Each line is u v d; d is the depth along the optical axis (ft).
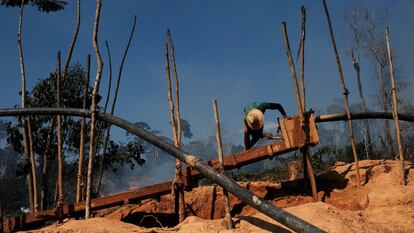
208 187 33.65
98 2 30.35
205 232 20.51
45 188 47.88
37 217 30.58
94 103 29.09
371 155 69.10
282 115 30.40
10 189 114.83
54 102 54.54
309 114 28.81
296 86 28.76
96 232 21.02
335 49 31.53
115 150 58.29
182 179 29.35
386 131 71.10
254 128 29.53
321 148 59.82
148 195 30.07
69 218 30.25
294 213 21.52
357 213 22.88
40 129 53.47
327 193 29.66
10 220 30.66
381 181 30.55
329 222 20.29
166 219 33.45
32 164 36.58
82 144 32.04
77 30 39.93
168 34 31.12
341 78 31.22
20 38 41.68
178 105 30.14
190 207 32.68
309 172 28.63
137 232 21.33
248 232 20.57
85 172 55.83
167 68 30.66
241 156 29.48
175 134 29.60
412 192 26.23
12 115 30.35
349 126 31.04
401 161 29.40
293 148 28.96
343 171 32.83
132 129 26.68
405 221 23.50
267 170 55.36
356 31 79.77
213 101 22.76
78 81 56.18
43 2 50.19
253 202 19.72
